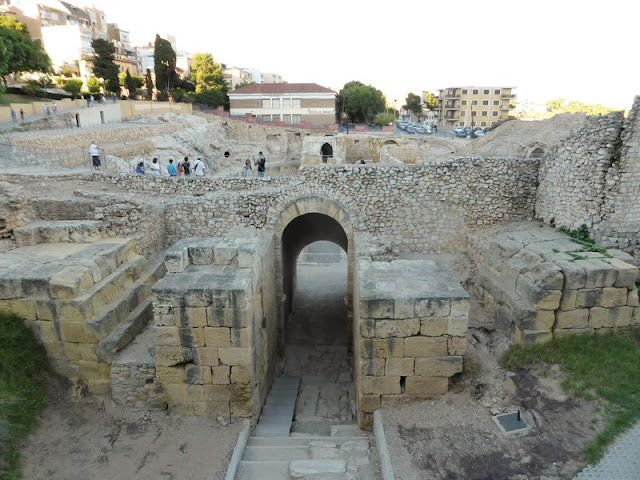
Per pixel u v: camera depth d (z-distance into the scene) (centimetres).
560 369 1079
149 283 1427
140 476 919
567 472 822
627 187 1365
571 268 1152
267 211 1756
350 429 1105
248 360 1049
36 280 1091
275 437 1080
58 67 7381
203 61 7319
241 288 1009
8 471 876
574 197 1522
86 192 1727
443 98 9656
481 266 1641
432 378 1035
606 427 902
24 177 1903
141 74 9481
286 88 6694
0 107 3338
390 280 1090
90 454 977
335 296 2430
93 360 1130
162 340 1043
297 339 1958
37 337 1124
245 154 4397
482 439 925
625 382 1012
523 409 988
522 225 1745
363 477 889
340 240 2228
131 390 1113
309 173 1766
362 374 1035
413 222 1814
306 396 1442
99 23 9762
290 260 2111
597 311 1160
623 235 1397
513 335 1220
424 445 922
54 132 2920
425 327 1002
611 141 1367
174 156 3403
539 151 2338
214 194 1784
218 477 913
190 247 1177
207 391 1076
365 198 1783
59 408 1084
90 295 1131
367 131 5603
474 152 2955
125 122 4266
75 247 1347
